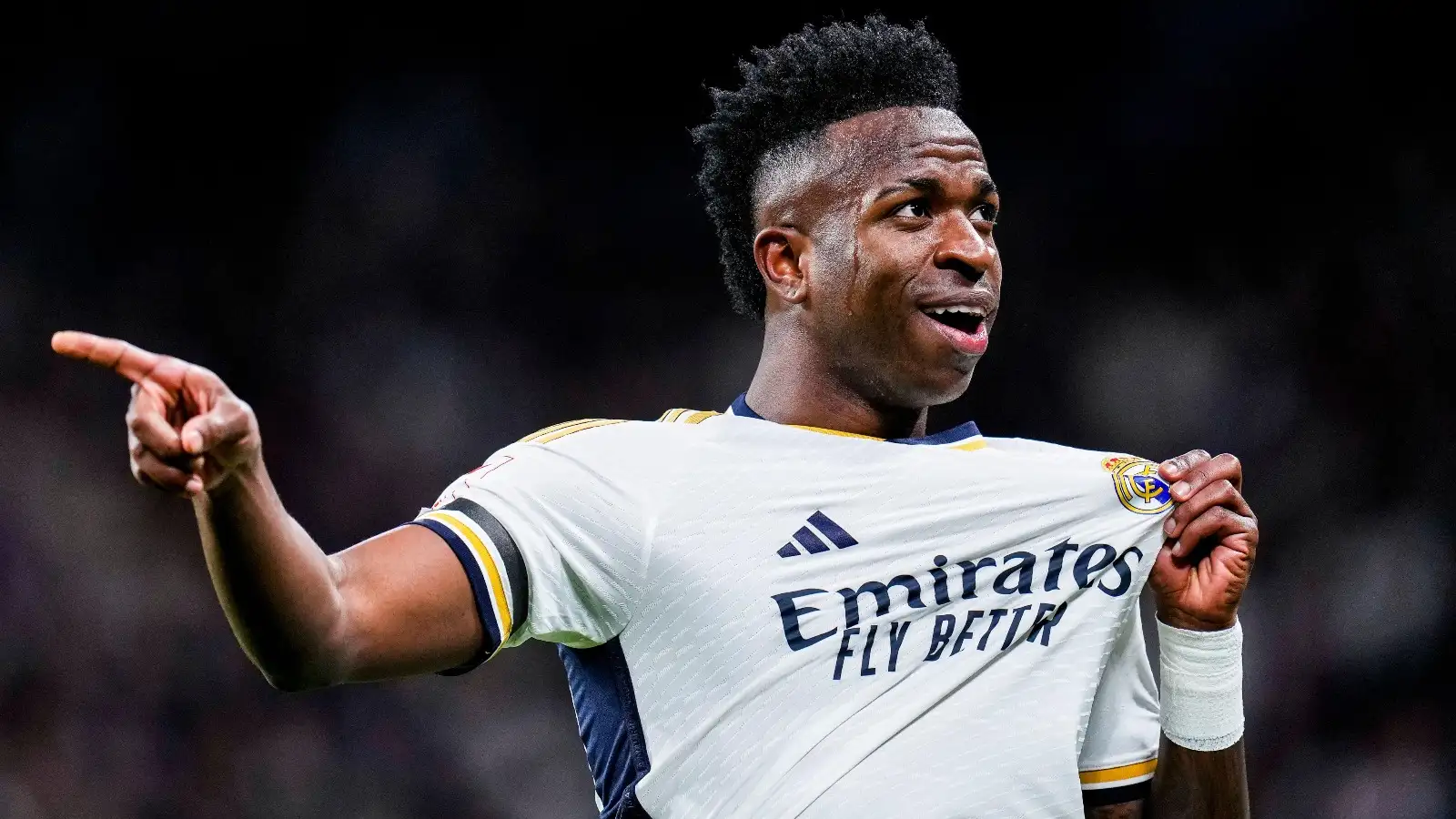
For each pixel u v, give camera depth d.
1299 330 33.75
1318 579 32.56
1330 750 31.33
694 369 34.06
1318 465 33.22
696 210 34.38
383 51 33.41
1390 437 33.16
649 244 34.41
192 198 32.69
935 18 33.41
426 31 33.50
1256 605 32.44
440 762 30.36
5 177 31.84
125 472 31.89
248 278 32.88
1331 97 34.00
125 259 32.41
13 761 29.53
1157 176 34.31
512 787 30.42
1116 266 34.19
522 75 34.09
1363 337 33.56
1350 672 31.86
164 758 30.03
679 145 34.31
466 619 6.22
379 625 5.88
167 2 31.95
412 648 6.02
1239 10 33.72
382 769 30.22
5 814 29.08
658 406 33.94
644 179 34.44
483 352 33.69
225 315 32.72
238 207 32.91
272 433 32.44
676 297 34.34
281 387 32.69
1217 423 33.47
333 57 33.16
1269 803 31.08
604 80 34.22
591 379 33.97
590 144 34.38
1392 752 31.09
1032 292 34.03
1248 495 33.09
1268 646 32.06
